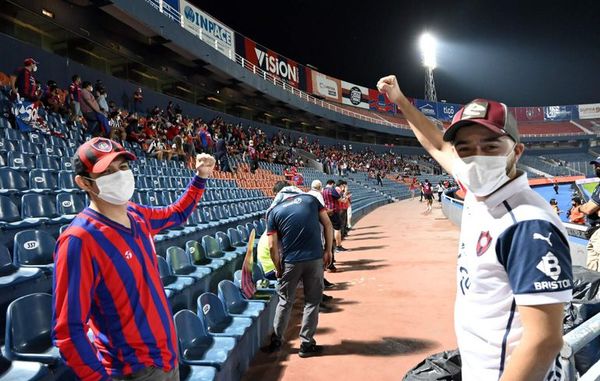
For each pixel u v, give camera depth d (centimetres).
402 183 3794
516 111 6128
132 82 1883
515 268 127
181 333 327
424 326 484
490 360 137
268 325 485
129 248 192
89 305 175
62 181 725
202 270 515
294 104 3234
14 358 244
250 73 2627
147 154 1260
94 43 1695
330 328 489
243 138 2206
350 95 4706
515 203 135
